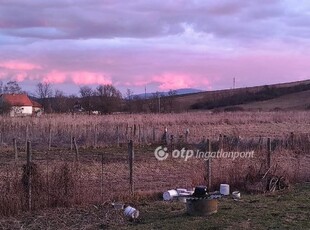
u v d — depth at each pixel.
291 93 110.62
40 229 9.67
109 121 37.09
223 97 108.12
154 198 12.79
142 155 23.17
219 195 12.94
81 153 24.19
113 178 15.97
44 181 11.51
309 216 10.48
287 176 15.00
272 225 9.67
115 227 9.84
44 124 31.56
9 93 82.62
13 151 24.61
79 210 11.16
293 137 23.52
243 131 36.53
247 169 14.69
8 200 10.81
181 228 9.57
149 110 76.12
